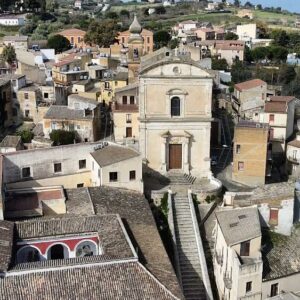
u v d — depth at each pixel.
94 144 74.81
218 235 60.41
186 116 74.62
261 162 79.25
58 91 122.88
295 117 104.44
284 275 56.62
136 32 127.25
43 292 44.59
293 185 68.62
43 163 71.69
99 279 46.31
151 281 46.69
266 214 62.47
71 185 74.06
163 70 72.56
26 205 63.72
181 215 67.69
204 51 186.12
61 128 101.81
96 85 129.12
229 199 66.38
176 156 76.50
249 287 54.94
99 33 194.75
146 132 74.75
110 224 57.16
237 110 119.25
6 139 92.69
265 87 122.31
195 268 61.31
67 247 56.53
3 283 45.03
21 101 120.75
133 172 69.38
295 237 62.06
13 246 52.78
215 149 94.50
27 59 156.88
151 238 56.28
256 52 187.75
